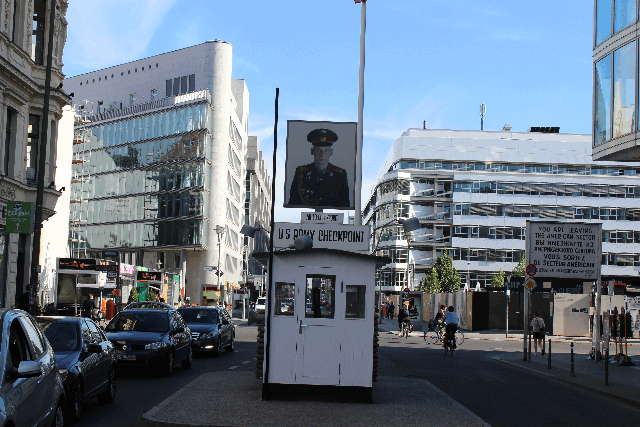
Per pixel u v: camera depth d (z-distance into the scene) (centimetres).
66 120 5219
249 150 12306
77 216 8831
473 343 3650
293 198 1591
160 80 8731
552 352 3044
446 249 9438
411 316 7144
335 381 1241
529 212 9650
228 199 8494
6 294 2758
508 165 10156
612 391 1620
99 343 1227
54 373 787
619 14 2294
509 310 5056
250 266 11269
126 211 8344
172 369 1788
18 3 2828
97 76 9506
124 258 8494
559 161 10094
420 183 9919
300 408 1153
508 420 1154
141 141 8338
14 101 2805
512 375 2012
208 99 7912
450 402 1272
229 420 1018
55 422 783
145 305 2542
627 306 4209
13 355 691
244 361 2230
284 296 1259
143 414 1066
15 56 2772
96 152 8825
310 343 1248
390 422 1038
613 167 10075
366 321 1253
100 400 1228
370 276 1265
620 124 2255
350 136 1614
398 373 1938
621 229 9481
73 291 4372
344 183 1603
